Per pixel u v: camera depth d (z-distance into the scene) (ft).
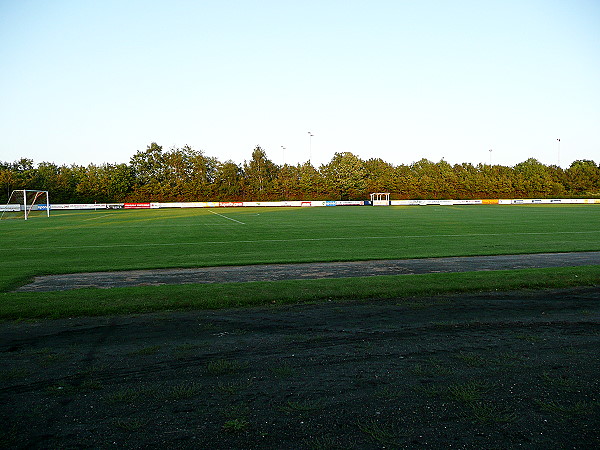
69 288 38.01
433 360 19.83
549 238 74.28
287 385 17.31
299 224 109.50
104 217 148.87
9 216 159.63
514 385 17.19
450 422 14.43
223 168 301.43
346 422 14.44
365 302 31.19
